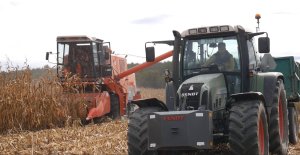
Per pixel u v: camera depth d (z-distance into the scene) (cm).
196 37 885
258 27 1014
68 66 1805
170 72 891
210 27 862
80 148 1014
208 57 873
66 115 1547
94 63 1800
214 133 804
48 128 1505
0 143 1077
